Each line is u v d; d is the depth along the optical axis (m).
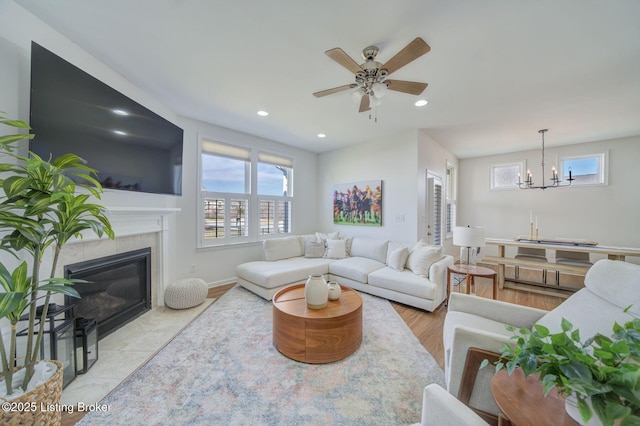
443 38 1.90
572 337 0.78
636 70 2.31
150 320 2.72
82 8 1.67
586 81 2.52
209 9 1.65
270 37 1.92
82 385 1.72
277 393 1.67
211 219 3.92
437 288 3.01
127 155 2.38
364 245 4.28
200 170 3.76
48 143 1.75
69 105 1.88
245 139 4.30
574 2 1.56
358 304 2.32
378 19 1.71
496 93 2.79
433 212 4.66
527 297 3.63
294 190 5.17
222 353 2.13
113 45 2.04
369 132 4.23
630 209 4.48
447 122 3.72
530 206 5.46
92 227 1.40
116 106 2.27
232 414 1.49
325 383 1.76
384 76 1.99
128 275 2.71
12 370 1.17
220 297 3.46
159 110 3.07
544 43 1.95
